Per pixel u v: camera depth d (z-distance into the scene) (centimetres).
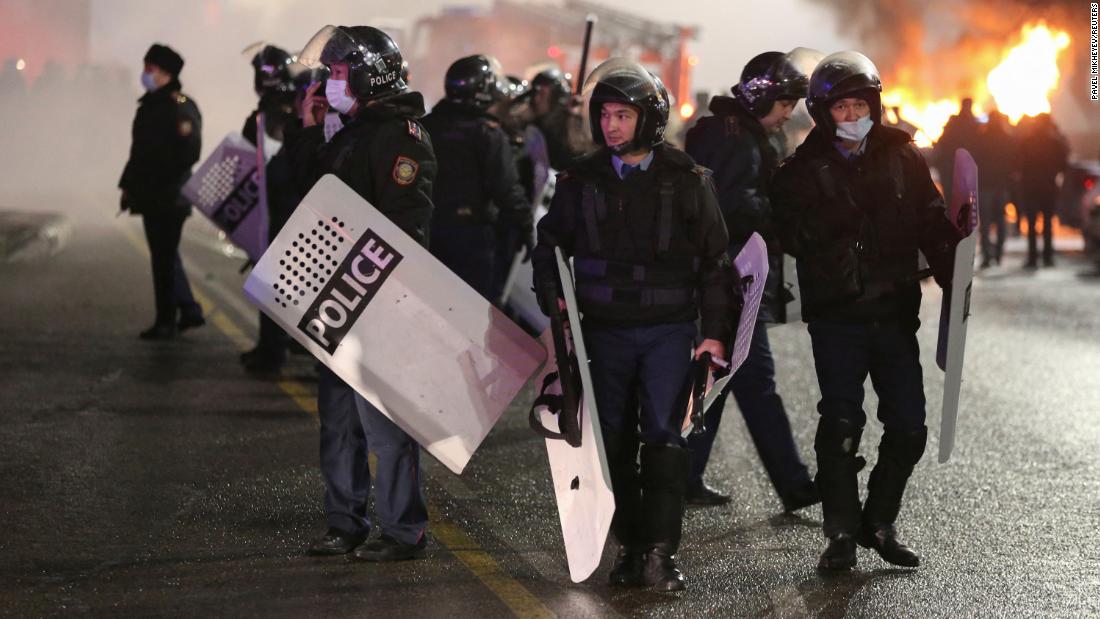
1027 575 727
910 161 718
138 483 863
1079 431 1098
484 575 707
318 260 695
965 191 689
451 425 701
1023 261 2472
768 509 859
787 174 725
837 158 716
